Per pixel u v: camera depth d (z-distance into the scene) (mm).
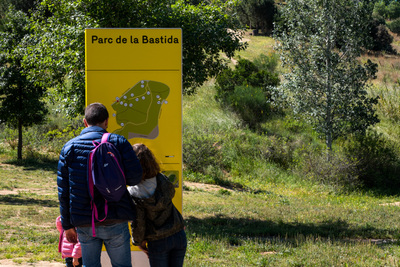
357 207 14406
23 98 22328
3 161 22359
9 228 8969
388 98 28234
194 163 20828
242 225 10711
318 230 9914
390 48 51781
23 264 6129
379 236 9414
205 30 11969
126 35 5395
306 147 22438
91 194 3316
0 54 21266
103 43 5383
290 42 21062
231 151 22516
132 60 5414
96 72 5387
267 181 20578
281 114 27125
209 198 15500
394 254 7180
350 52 20641
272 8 54125
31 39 14531
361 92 20703
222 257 7105
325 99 21297
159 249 3773
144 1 11891
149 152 3799
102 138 3469
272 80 28750
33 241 7984
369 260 6730
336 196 17844
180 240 3859
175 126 5465
